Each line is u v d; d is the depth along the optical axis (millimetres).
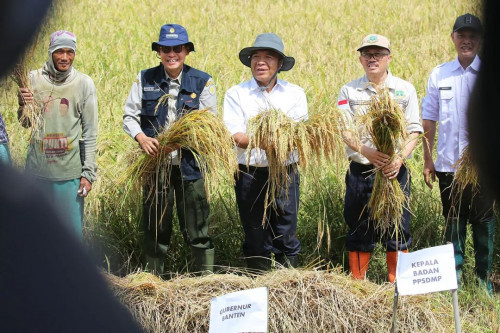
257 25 13430
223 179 5785
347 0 16172
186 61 10062
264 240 5074
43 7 545
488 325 4883
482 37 629
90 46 10672
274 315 4055
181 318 3986
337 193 5953
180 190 5020
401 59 10727
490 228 5289
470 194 5223
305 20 14242
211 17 13719
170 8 14570
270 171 4707
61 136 4773
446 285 3691
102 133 6918
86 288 670
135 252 5586
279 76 9148
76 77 4859
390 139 4777
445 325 4402
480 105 634
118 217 5582
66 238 671
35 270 639
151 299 4035
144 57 10211
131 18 13406
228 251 5766
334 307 4113
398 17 14898
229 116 5027
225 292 4172
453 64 5344
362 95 5270
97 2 13773
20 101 4516
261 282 4309
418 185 6398
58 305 643
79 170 4898
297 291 4141
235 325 3152
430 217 6047
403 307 4234
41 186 673
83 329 648
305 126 4668
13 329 615
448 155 5340
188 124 4602
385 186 4875
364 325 4141
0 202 637
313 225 5867
